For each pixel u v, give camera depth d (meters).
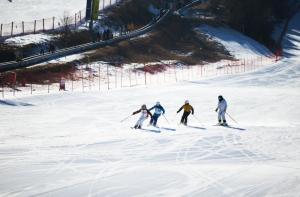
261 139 26.80
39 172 17.59
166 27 107.19
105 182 16.45
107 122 32.50
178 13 121.06
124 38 90.06
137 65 76.88
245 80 69.62
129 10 109.69
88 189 15.54
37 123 30.62
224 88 58.91
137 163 19.69
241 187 16.02
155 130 29.20
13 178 16.62
